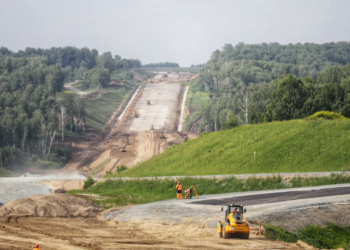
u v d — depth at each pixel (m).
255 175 64.56
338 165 69.31
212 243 31.64
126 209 45.22
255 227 36.44
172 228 37.00
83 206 46.91
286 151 77.69
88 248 28.28
